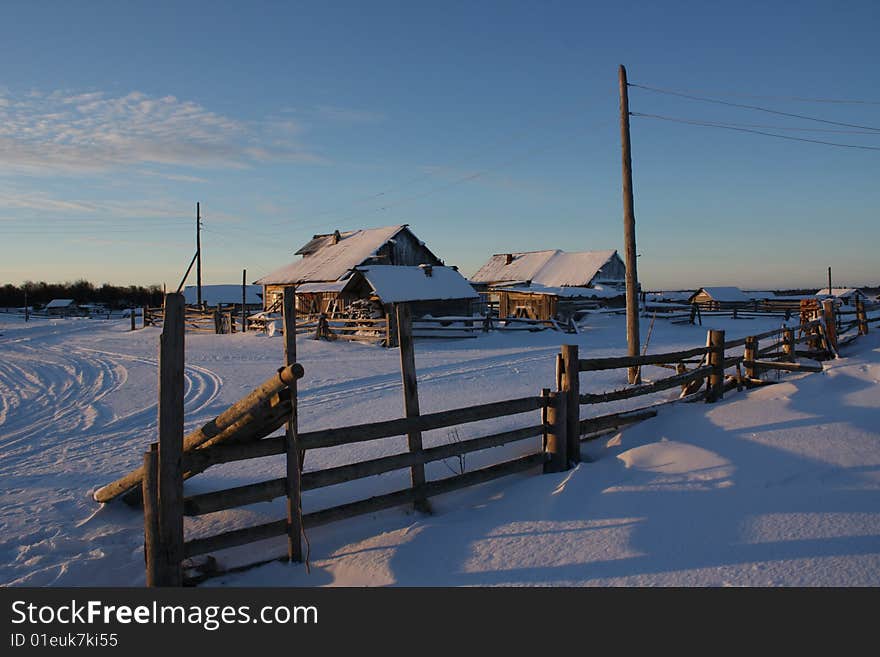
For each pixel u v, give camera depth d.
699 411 7.77
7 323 63.03
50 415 12.82
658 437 7.18
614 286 52.47
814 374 9.08
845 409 7.17
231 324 35.16
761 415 7.23
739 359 10.09
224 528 6.06
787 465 5.77
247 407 4.59
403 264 45.84
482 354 21.72
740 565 4.22
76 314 99.94
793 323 34.97
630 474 6.03
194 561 5.03
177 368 4.52
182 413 4.54
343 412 11.90
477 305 41.34
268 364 20.48
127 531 6.16
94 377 18.58
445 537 5.12
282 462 8.23
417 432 5.81
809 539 4.46
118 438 10.52
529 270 57.97
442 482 5.98
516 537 4.97
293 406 4.88
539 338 28.22
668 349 23.03
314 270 44.44
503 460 7.33
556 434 6.66
